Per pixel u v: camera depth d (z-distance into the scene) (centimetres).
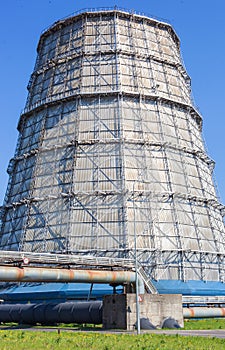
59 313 3656
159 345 1888
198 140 6328
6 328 3525
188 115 6247
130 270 3719
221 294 4853
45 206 5250
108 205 5047
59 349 1742
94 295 4372
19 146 6269
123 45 6275
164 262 4809
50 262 3369
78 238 4900
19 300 4650
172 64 6544
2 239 5572
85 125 5603
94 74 6003
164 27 7019
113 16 6588
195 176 5722
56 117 5912
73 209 5069
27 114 6372
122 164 5244
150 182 5219
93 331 3062
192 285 4716
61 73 6297
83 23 6594
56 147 5569
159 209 5109
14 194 5844
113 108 5694
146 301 3381
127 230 4856
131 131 5538
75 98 5847
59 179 5359
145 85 6000
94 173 5256
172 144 5616
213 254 5203
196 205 5450
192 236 5150
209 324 3706
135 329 3216
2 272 3073
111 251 4778
